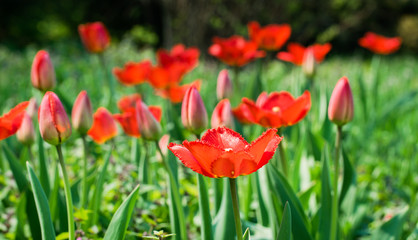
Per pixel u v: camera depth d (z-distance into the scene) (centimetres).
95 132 110
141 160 118
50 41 575
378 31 656
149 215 101
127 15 640
